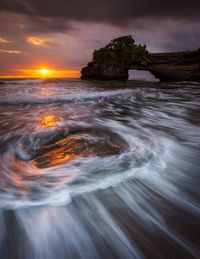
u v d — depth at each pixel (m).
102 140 5.47
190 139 6.08
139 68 50.03
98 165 3.92
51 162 4.08
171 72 44.78
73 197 3.00
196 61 41.72
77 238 2.35
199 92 21.73
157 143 5.57
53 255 2.13
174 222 2.63
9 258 2.08
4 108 11.12
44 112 10.14
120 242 2.31
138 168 3.90
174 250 2.21
